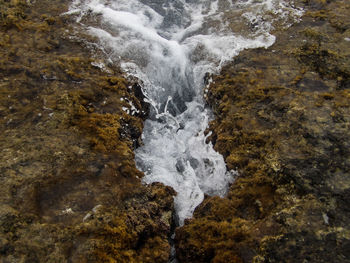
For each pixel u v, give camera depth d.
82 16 5.02
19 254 2.62
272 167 3.40
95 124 3.70
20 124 3.54
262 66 4.54
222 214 3.32
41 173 3.16
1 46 4.24
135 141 4.09
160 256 3.07
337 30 4.82
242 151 3.73
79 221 2.91
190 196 3.78
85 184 3.20
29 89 3.86
